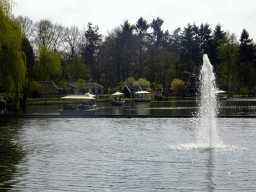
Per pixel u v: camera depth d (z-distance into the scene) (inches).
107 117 1951.3
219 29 6624.0
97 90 5585.6
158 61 6058.1
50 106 3191.4
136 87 5526.6
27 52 4010.8
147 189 569.3
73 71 5123.0
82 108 2183.8
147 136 1176.2
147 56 6181.1
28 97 3752.5
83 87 4874.5
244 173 666.8
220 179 625.9
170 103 3868.1
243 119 1763.0
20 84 1937.7
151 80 6107.3
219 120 1716.3
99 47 5974.4
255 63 6299.2
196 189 568.4
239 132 1261.1
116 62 5718.5
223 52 5649.6
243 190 562.6
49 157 821.9
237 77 6038.4
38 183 602.9
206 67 1027.9
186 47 6811.0
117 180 621.9
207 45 6530.5
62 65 5265.8
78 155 846.5
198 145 981.2
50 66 3809.1
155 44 7377.0
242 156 821.2
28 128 1438.2
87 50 5959.6
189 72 5910.4
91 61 5999.0
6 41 1841.8
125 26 6166.3
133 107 3115.2
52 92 4143.7
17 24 2012.8
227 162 759.7
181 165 735.7
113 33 5713.6
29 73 3782.0
